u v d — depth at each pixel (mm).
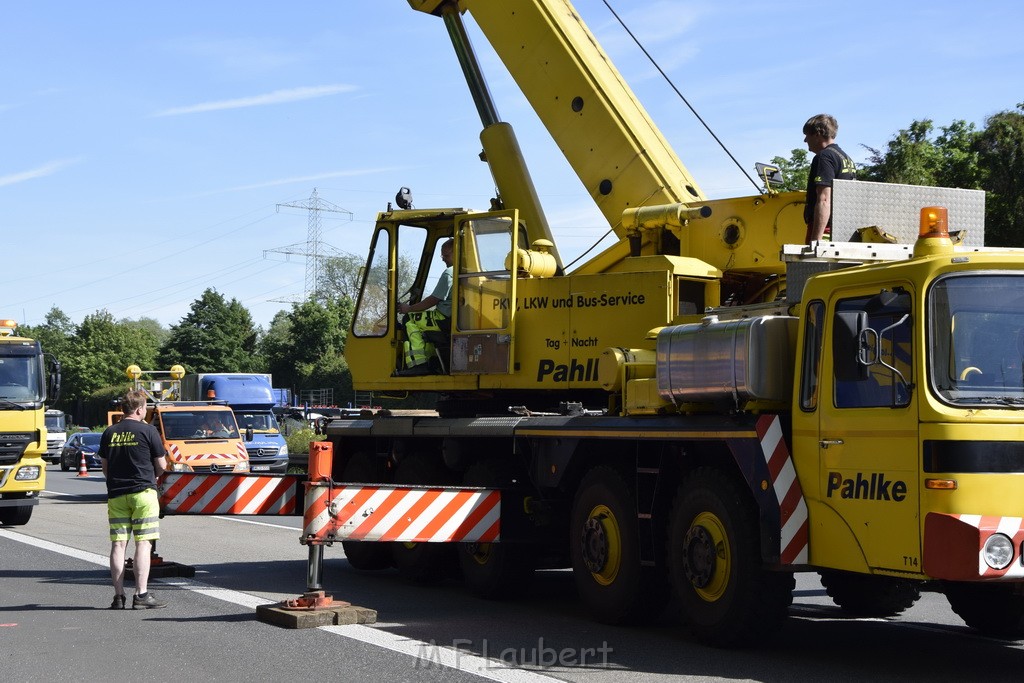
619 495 8906
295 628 8727
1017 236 27094
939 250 7176
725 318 8555
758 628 7668
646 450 8789
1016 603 8391
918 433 6602
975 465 6434
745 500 7703
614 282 9914
